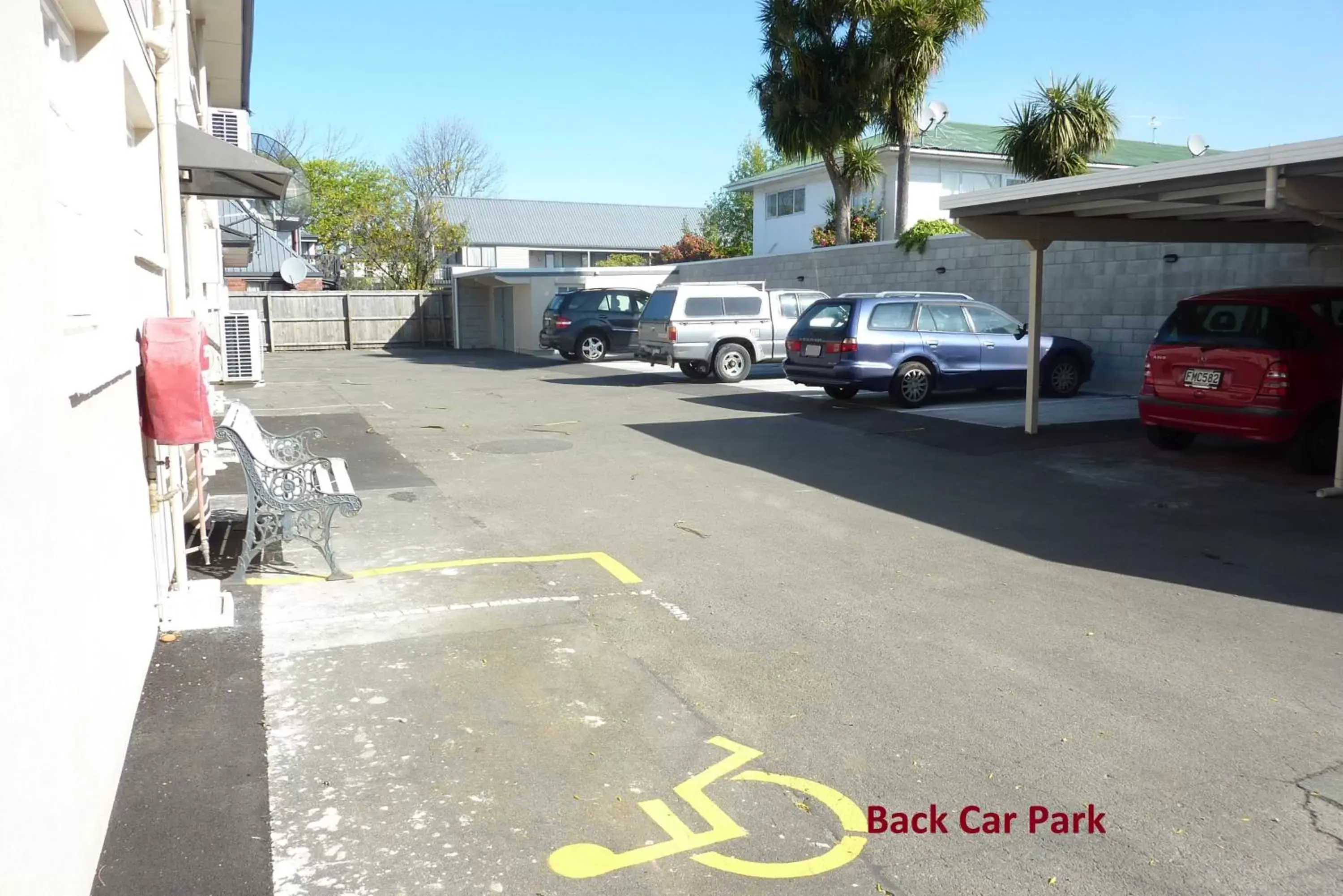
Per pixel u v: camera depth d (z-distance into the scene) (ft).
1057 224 38.70
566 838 11.45
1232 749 13.67
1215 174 27.63
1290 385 31.04
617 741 13.83
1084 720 14.58
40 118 9.08
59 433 9.32
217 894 10.28
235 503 28.19
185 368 16.29
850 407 50.14
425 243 145.38
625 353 87.71
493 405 53.11
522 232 184.55
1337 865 10.98
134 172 19.48
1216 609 19.52
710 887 10.56
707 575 21.81
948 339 50.11
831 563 22.75
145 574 16.07
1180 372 33.96
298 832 11.46
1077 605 19.80
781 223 120.78
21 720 7.59
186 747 13.42
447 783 12.63
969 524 26.43
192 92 36.70
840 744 13.80
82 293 12.66
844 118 78.38
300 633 17.80
